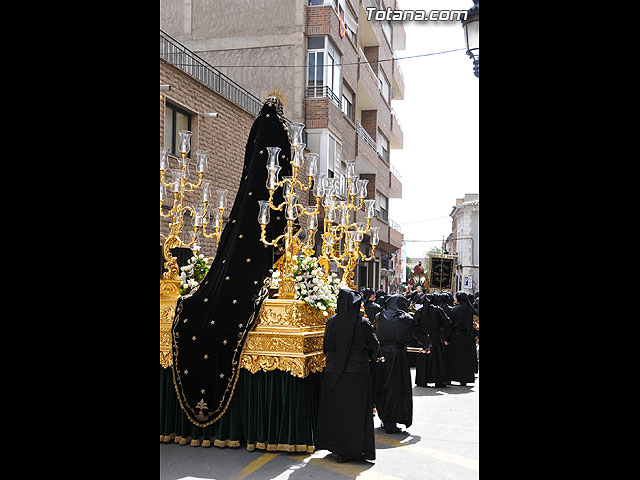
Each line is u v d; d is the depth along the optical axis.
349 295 6.03
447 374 11.61
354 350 5.96
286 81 18.77
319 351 6.48
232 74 19.12
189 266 7.39
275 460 5.93
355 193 7.86
